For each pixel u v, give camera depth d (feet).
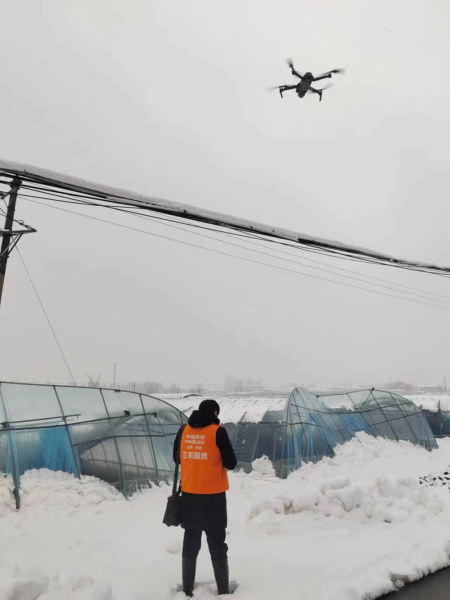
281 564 17.44
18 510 26.37
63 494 28.89
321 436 47.16
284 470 40.91
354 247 28.76
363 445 49.78
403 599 15.52
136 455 35.68
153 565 17.58
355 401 57.00
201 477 15.17
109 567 17.74
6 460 28.84
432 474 40.04
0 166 19.74
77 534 22.88
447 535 20.52
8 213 42.11
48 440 31.63
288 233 26.18
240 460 43.65
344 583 15.52
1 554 19.56
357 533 21.52
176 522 15.28
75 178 21.26
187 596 14.74
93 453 33.32
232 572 16.69
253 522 22.72
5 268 42.04
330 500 23.82
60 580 15.40
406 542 20.03
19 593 13.02
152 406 39.52
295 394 48.24
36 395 33.37
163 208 22.82
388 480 26.48
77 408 34.68
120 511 28.17
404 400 61.57
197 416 15.79
